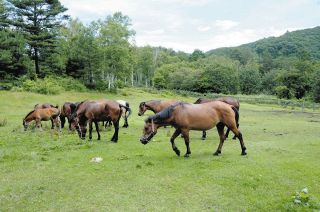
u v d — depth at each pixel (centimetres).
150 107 1809
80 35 5750
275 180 844
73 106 1678
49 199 727
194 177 873
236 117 1138
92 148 1262
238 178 855
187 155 1103
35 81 4694
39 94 4019
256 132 1747
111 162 1036
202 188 790
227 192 764
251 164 993
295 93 6481
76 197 739
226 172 906
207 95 5878
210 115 1072
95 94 4906
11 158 1082
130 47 6438
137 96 5319
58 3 5556
